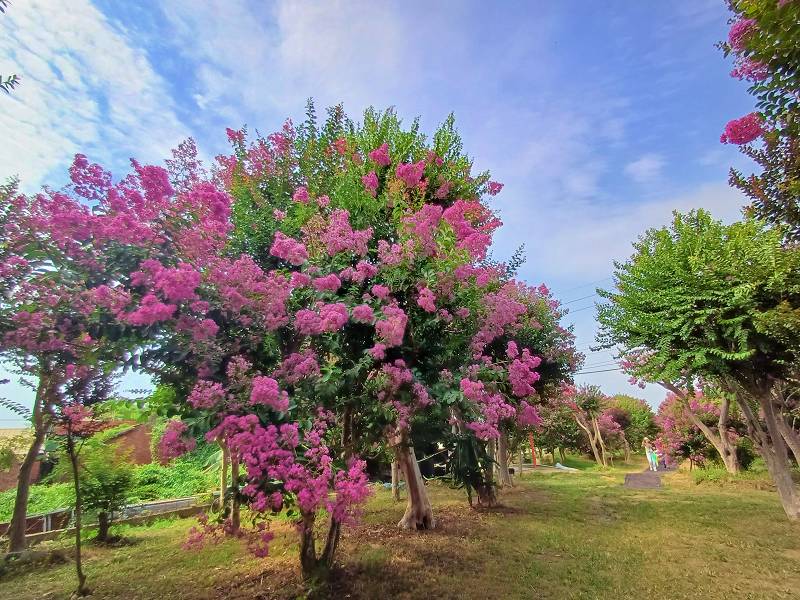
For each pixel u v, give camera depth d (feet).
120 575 18.57
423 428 15.40
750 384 25.35
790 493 25.12
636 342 27.20
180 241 11.91
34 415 17.58
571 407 68.54
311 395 13.16
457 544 20.83
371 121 21.34
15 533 22.75
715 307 22.94
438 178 20.74
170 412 13.16
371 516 28.37
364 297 13.69
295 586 15.16
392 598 14.20
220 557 19.99
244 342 12.75
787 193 14.40
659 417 65.36
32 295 11.58
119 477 26.84
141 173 11.90
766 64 10.00
